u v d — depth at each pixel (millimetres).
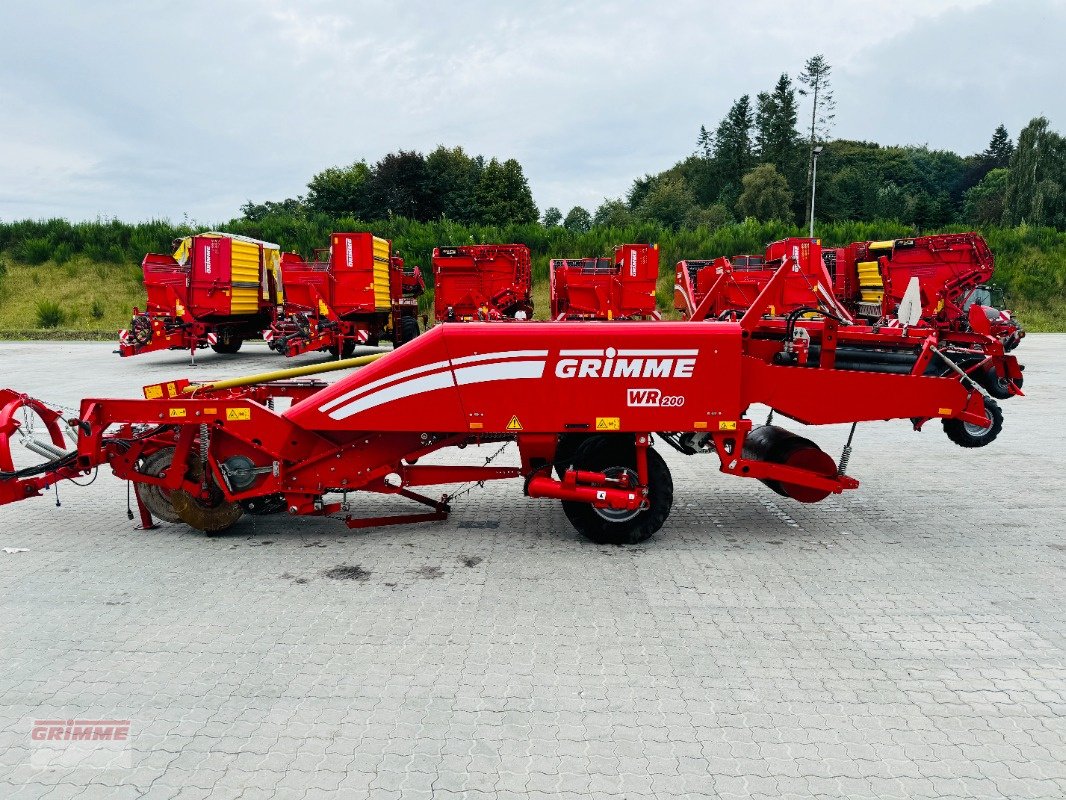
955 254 16688
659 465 5184
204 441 5250
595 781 2727
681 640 3859
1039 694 3365
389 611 4211
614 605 4289
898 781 2742
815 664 3621
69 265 31609
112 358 19234
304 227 34188
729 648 3775
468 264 19062
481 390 5000
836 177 77562
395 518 5668
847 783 2727
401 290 19859
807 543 5379
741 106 80250
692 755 2889
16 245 32781
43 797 2672
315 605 4289
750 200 68250
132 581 4660
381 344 24312
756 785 2711
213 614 4172
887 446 8867
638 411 5008
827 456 5566
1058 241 34844
